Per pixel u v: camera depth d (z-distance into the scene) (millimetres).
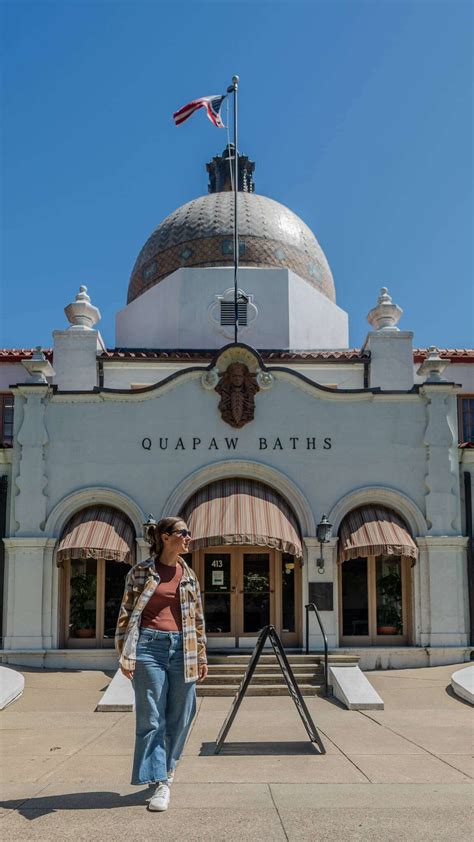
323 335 26297
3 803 6785
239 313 24938
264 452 19234
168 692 6816
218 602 19141
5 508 19156
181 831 5906
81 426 19234
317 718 12930
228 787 7480
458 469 19609
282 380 19500
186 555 19359
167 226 28500
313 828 6000
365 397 19484
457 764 8938
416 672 17734
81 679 16859
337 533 18984
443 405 19500
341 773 8328
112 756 9555
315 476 19203
